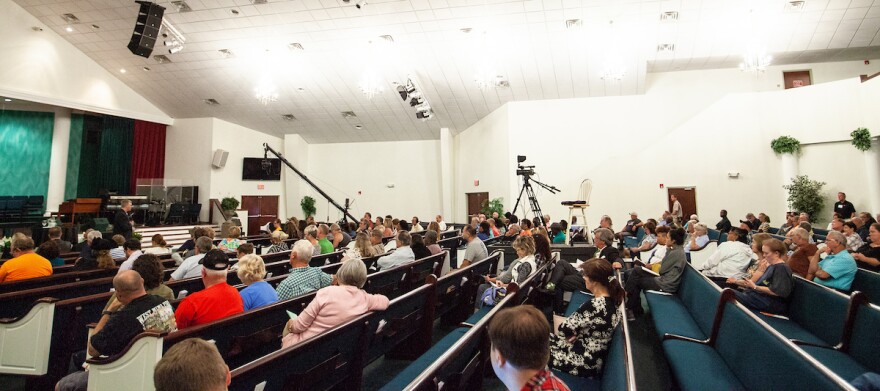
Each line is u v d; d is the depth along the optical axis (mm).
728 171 12070
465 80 12430
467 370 2061
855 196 10766
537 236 4836
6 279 4488
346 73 12547
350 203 17203
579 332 2467
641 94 12656
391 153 17094
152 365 2131
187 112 14953
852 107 10766
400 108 14523
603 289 2531
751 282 3773
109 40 11797
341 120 15430
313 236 5992
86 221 11438
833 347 2703
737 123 12086
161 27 9734
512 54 11219
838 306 2828
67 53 12016
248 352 2586
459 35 10641
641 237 9312
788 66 12461
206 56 11906
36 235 10445
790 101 11688
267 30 10688
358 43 11125
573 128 12859
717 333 2836
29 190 13102
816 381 1563
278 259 6035
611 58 10953
